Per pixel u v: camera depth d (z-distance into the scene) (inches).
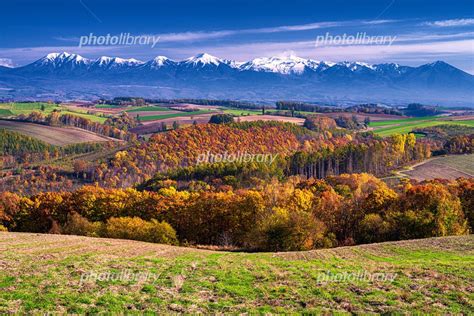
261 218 2628.0
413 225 2342.5
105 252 1417.3
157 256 1382.9
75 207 3240.7
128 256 1339.8
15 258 1189.1
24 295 803.4
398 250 1566.2
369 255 1487.5
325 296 845.8
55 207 3280.0
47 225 3250.5
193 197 3179.1
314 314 741.9
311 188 3713.1
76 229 2652.6
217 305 785.6
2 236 1840.6
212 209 2965.1
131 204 3216.0
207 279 979.3
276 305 793.6
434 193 2529.5
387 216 2460.6
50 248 1493.6
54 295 809.5
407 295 839.1
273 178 4436.5
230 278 989.8
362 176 4347.9
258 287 908.0
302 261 1296.8
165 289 884.6
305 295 852.6
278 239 2240.4
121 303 781.3
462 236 1811.0
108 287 884.6
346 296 843.4
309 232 2244.1
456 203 2477.9
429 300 811.4
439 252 1462.8
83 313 722.8
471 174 4542.3
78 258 1216.8
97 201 3228.3
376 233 2415.1
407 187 3211.1
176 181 5191.9
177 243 2471.7
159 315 725.9
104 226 2605.8
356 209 2869.1
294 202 2864.2
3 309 728.3
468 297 823.7
